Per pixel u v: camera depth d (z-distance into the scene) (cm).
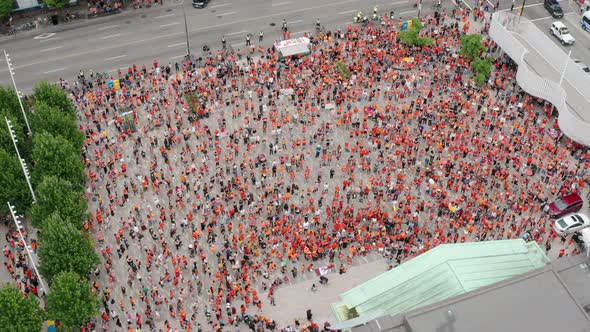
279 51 10369
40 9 11519
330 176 8512
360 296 5666
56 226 6675
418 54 10531
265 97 9769
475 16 11369
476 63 9775
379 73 10081
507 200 7988
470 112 9356
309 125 9294
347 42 10638
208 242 7612
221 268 7262
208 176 8500
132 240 7688
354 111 9481
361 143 8938
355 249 7500
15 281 7200
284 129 9238
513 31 10412
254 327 6756
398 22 11369
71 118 8569
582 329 4984
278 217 7831
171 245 7656
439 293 5506
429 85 9938
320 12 11706
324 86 9881
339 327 5247
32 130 8244
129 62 10494
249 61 10350
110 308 6988
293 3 11962
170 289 7175
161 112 9494
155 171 8569
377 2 11925
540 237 7625
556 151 8688
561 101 8825
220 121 9344
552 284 5262
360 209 8019
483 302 5141
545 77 9569
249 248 7425
